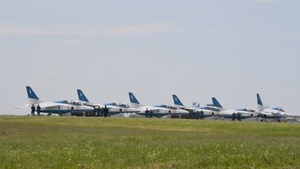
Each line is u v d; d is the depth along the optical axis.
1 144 120.69
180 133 197.00
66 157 92.25
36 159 88.94
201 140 141.25
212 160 83.88
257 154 90.44
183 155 92.69
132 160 86.88
